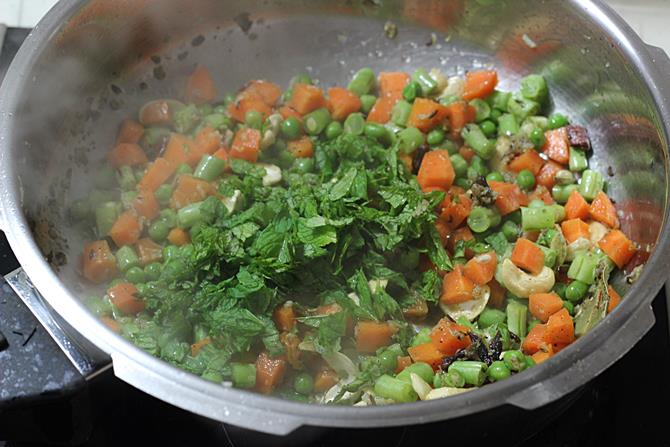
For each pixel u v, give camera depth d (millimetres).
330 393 459
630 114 484
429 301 479
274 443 423
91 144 502
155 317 466
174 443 443
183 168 509
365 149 506
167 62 519
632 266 483
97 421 445
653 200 470
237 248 470
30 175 461
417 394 450
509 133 519
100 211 494
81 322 409
